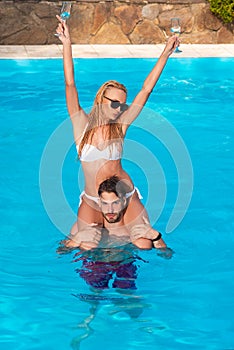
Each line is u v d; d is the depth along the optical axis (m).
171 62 16.83
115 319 7.52
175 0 18.00
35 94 14.93
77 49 17.52
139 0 17.94
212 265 8.67
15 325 7.41
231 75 16.27
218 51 17.73
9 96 14.78
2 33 17.62
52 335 7.25
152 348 7.04
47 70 16.14
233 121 13.84
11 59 16.59
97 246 8.73
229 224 9.82
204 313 7.67
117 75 15.98
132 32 18.17
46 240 9.26
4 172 11.40
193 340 7.19
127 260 8.54
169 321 7.51
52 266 8.54
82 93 14.93
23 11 17.59
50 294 7.96
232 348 7.06
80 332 7.30
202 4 18.08
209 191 10.87
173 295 7.98
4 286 8.13
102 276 8.28
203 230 9.61
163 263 8.58
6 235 9.41
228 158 12.15
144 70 16.30
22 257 8.82
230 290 8.14
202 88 15.52
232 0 17.89
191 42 18.33
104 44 18.14
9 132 13.04
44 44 17.86
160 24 18.16
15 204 10.32
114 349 7.02
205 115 14.09
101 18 18.00
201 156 12.20
